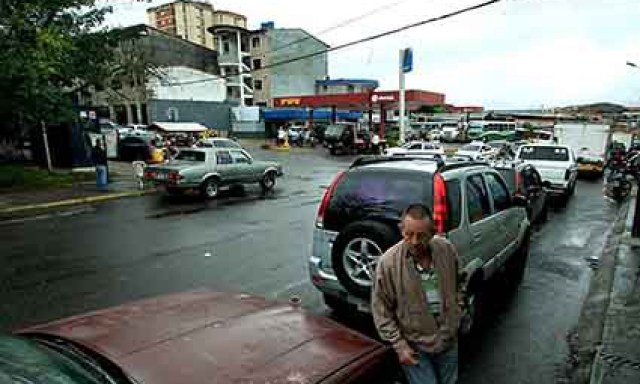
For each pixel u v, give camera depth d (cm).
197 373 221
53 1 1692
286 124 5219
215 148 1608
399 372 305
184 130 4044
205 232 1038
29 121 1848
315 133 4678
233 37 6581
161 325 267
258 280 697
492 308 591
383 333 302
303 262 796
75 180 1908
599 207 1437
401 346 297
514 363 449
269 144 4362
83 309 584
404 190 477
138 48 4341
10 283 679
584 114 6406
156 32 5366
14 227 1101
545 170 1512
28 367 179
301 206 1416
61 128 2223
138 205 1425
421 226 294
